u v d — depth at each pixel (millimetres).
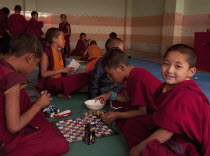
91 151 1933
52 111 2592
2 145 1568
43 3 11000
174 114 1420
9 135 1632
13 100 1539
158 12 10375
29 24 8664
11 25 8367
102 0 11984
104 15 12148
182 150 1458
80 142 2066
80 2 11625
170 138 1581
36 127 1886
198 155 1488
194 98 1425
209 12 7867
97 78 3107
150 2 10852
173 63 1501
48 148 1706
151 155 1451
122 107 2645
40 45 1717
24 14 10695
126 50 12070
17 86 1549
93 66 3148
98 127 2342
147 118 2014
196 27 8469
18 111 1575
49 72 3330
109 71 2145
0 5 10305
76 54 9094
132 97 2145
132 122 2061
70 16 11586
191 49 1513
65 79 3361
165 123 1451
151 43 11016
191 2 8625
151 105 2104
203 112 1415
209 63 6129
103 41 12406
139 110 2164
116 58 2094
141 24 11664
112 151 1942
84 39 9094
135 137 1939
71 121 2463
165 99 1500
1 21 8023
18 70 1672
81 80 3455
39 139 1725
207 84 4559
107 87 3166
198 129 1433
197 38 6445
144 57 8977
